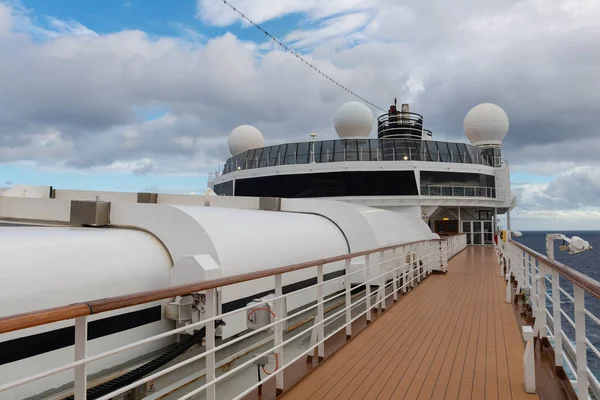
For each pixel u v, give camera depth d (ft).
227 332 20.02
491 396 14.37
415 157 80.38
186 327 9.68
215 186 94.63
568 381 15.65
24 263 15.38
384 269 36.73
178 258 20.94
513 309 28.07
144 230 22.25
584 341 12.22
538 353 18.79
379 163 77.77
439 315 26.40
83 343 7.56
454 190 82.07
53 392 15.43
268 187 81.46
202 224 21.25
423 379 15.89
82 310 7.34
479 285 38.27
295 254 26.73
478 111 112.06
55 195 36.96
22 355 14.61
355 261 35.14
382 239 37.06
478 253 75.10
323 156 79.87
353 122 99.04
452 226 102.83
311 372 16.56
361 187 77.51
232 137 113.70
